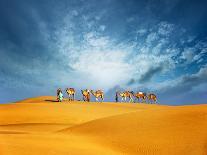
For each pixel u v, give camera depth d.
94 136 20.95
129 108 52.81
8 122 36.91
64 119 38.62
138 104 62.00
